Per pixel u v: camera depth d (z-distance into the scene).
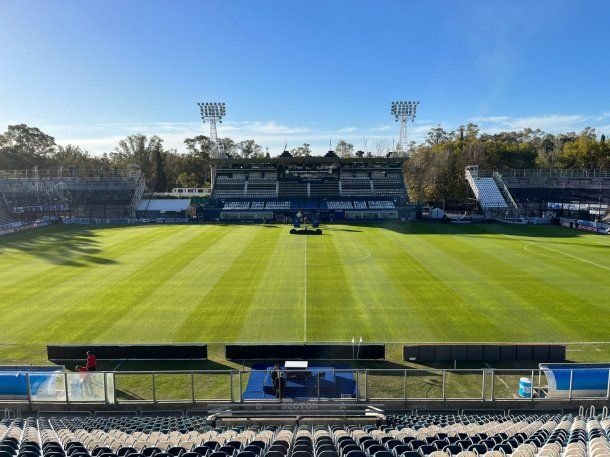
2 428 14.68
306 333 25.14
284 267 40.81
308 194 89.50
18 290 33.31
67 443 11.84
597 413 17.61
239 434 13.69
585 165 117.25
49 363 21.66
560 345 21.45
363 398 18.09
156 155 130.50
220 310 28.91
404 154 97.38
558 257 44.88
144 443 12.40
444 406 17.89
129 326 26.16
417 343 23.48
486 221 77.94
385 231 65.81
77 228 69.88
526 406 17.81
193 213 87.44
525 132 174.62
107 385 17.72
